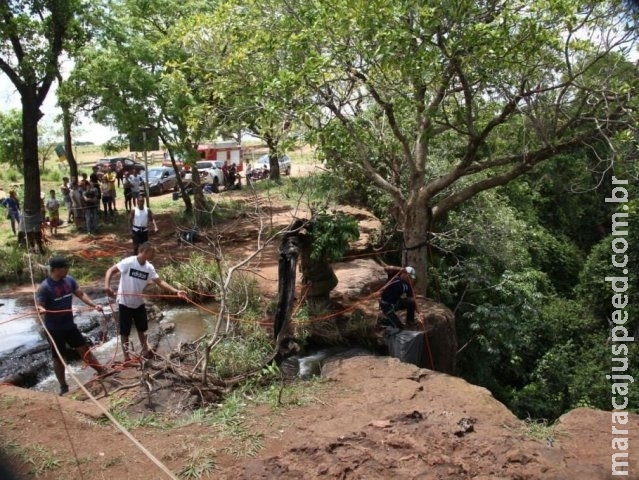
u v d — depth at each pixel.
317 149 11.59
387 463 4.79
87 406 6.03
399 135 10.89
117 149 20.58
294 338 8.93
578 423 5.63
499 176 10.84
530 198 23.34
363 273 12.40
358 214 16.80
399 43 8.20
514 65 8.75
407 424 5.50
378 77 10.02
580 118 9.61
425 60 8.27
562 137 10.54
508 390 15.37
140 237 14.51
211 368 7.14
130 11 18.78
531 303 15.16
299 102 10.19
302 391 6.47
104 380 7.04
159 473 4.70
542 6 8.03
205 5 19.16
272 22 10.77
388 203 16.23
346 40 9.27
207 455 4.99
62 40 17.28
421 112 10.21
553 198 23.70
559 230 23.94
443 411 5.82
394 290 9.06
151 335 9.61
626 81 9.59
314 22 9.45
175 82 15.54
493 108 11.26
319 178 16.44
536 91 9.14
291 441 5.26
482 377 14.59
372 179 12.30
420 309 10.06
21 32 16.19
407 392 6.35
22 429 5.29
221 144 36.75
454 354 10.30
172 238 17.84
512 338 14.19
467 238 15.19
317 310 9.61
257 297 10.59
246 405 6.16
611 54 9.84
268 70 10.96
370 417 5.71
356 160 12.77
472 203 15.84
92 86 17.02
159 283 7.82
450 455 4.93
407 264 11.48
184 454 5.03
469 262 14.91
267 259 14.62
